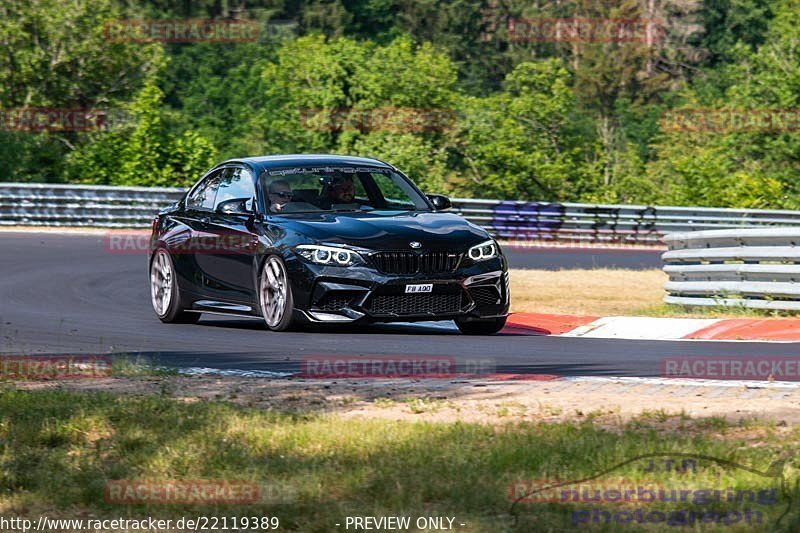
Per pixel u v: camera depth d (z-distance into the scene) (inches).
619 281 1668.3
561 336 983.0
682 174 3452.3
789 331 976.3
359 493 450.3
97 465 505.4
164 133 3329.2
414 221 965.2
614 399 642.2
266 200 1004.6
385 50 4033.0
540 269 1915.6
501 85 6747.1
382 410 620.4
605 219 2556.6
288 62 4030.5
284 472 483.8
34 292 1401.3
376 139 3666.3
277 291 957.2
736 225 2527.1
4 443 543.2
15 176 3171.8
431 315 923.4
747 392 664.4
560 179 3900.1
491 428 547.5
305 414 594.2
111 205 2475.4
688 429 552.4
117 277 1592.0
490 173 3932.1
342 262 916.0
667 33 7637.8
